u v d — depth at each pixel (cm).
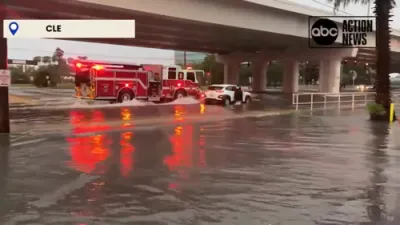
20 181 771
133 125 1692
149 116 2102
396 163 956
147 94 3095
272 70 11594
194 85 3397
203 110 2564
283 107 2983
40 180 779
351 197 679
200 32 4097
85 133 1447
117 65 2917
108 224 546
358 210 611
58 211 598
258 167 905
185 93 3347
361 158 1019
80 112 2306
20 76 7781
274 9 3894
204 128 1633
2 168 879
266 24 3928
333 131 1567
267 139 1342
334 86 5397
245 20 3694
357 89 8425
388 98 2019
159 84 3167
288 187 739
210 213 594
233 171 864
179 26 3666
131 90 2992
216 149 1141
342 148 1168
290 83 6656
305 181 784
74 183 758
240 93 3378
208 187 736
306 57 5691
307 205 634
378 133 1516
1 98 1403
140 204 634
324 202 650
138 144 1218
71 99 3434
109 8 2783
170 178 800
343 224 553
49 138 1323
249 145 1213
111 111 2392
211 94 3228
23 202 640
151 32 4147
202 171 862
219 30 3909
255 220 566
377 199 668
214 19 3416
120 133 1457
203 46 5844
